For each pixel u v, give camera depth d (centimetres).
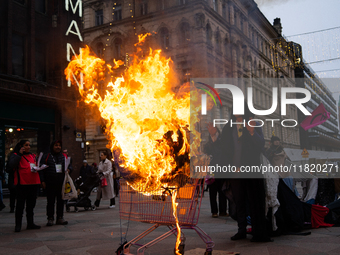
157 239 339
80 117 1898
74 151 1814
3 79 1479
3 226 668
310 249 391
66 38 1823
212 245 343
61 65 1773
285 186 530
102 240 484
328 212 559
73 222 702
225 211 735
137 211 344
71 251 420
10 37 1556
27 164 621
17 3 1617
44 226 657
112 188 1002
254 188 449
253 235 447
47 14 1786
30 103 1605
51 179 666
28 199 627
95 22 3169
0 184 979
